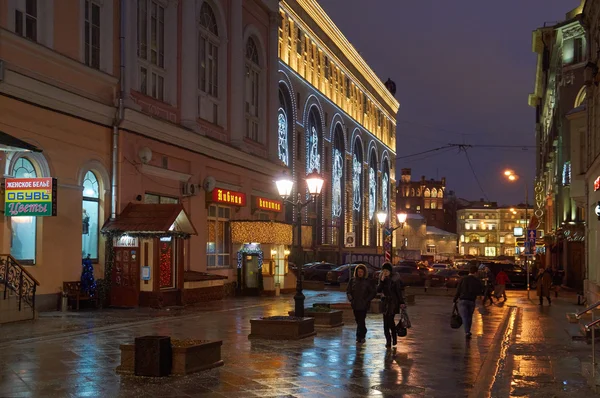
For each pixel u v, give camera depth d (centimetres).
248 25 3553
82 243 2202
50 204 1814
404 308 1424
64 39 2128
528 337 1706
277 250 3262
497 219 15525
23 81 1897
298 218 1830
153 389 947
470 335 1622
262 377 1057
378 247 6525
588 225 2894
